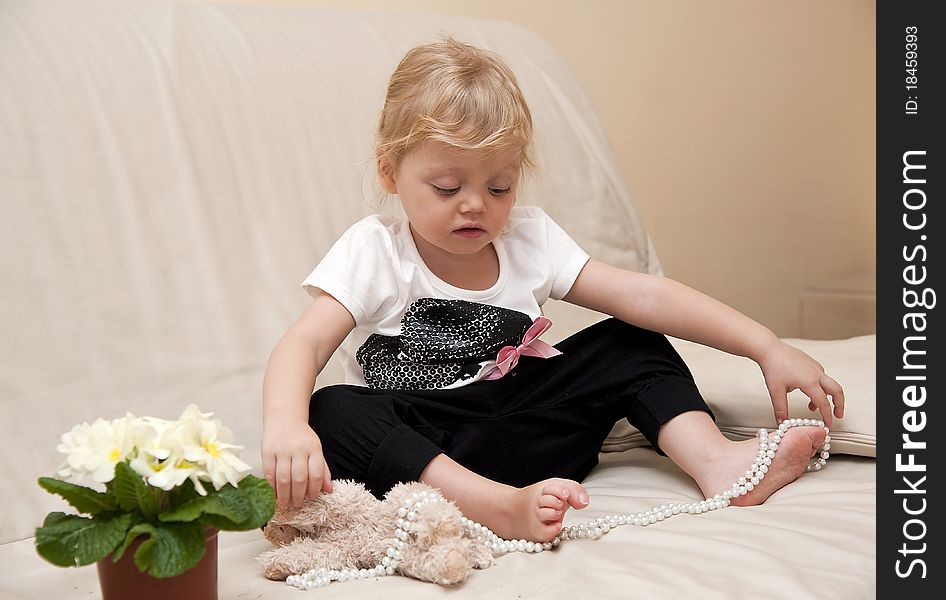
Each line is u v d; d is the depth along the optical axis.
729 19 2.47
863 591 0.83
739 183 2.52
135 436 0.75
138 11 1.36
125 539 0.72
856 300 2.61
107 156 1.22
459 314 1.19
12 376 1.07
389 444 0.99
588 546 0.93
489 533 0.94
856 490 1.09
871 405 1.21
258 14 1.48
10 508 1.02
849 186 2.83
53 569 0.94
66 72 1.22
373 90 1.50
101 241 1.18
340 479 1.00
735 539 0.92
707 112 2.43
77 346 1.13
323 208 1.39
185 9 1.41
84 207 1.18
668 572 0.84
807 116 2.69
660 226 2.36
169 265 1.22
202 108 1.32
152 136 1.26
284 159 1.37
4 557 0.97
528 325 1.21
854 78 2.81
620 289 1.27
